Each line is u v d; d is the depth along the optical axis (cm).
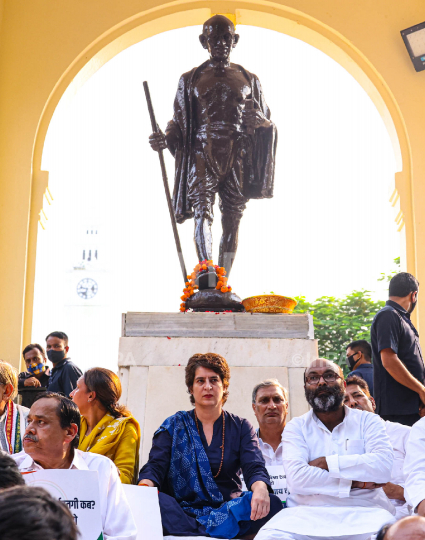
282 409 501
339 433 438
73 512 323
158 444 439
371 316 1673
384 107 919
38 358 767
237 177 771
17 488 158
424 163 884
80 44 938
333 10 947
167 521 404
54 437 361
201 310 693
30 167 895
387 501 426
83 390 466
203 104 763
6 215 883
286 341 643
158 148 727
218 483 435
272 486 457
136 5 950
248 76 785
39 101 917
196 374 457
